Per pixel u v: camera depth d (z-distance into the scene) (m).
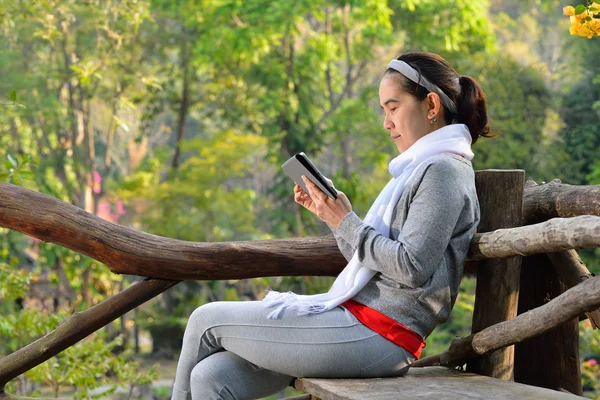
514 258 2.68
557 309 2.22
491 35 17.17
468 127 2.54
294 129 18.88
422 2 17.25
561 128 12.59
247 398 2.44
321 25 20.58
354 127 18.45
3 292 6.21
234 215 19.56
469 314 10.75
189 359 2.45
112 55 18.30
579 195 2.67
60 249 16.05
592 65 12.40
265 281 14.62
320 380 2.35
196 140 19.17
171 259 2.78
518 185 2.70
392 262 2.27
